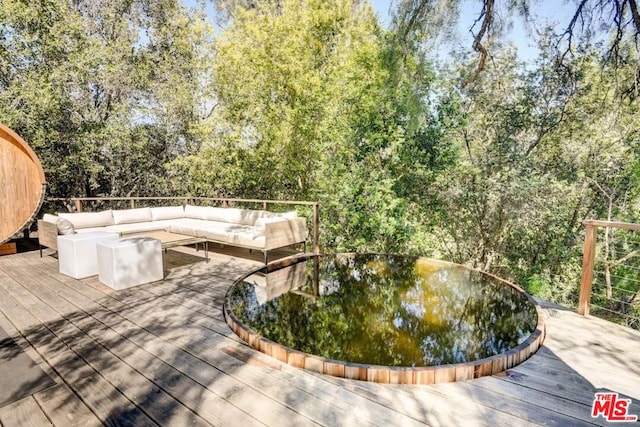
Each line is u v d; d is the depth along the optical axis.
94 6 9.39
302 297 3.18
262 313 2.82
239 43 8.50
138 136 9.22
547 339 2.58
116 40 9.31
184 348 2.40
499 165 6.71
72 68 7.74
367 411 1.78
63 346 2.43
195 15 10.55
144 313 3.00
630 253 6.74
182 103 9.47
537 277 7.12
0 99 6.86
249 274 3.72
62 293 3.49
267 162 9.06
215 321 2.84
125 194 10.02
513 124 6.65
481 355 2.18
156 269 3.89
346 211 7.43
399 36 4.29
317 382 2.02
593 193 6.98
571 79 5.76
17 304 3.20
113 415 1.75
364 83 7.12
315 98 8.59
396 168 7.57
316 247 5.30
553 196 6.55
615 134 6.18
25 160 5.19
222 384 2.00
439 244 8.13
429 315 2.83
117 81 8.92
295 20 8.70
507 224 6.89
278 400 1.86
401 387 1.97
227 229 5.10
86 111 8.41
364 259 4.59
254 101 8.61
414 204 7.89
